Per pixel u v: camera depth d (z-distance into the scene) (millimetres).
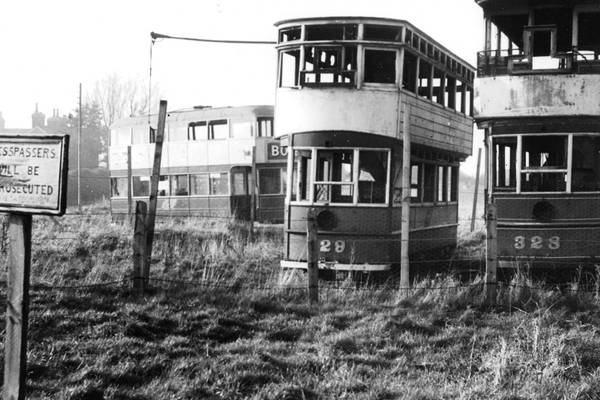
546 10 14445
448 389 7230
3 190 5148
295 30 15820
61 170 4988
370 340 9156
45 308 9430
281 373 7699
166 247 16469
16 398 5191
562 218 13570
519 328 9562
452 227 21375
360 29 15211
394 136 15219
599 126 13641
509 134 14031
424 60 17172
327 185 15461
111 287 10945
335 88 15266
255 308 10719
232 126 28469
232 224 23578
